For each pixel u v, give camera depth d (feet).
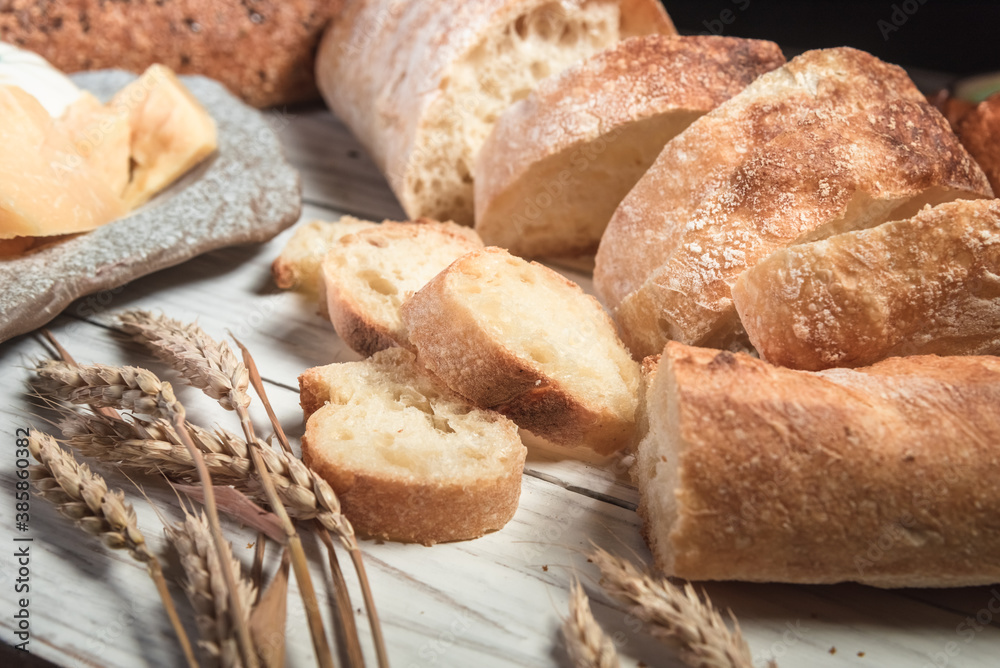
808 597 1.16
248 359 1.29
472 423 1.24
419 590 1.15
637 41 1.50
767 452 1.09
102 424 1.16
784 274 1.23
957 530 1.10
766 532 1.09
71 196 1.49
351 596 1.14
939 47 2.19
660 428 1.16
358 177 1.87
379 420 1.24
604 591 1.14
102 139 1.59
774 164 1.32
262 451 1.12
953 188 1.37
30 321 1.38
